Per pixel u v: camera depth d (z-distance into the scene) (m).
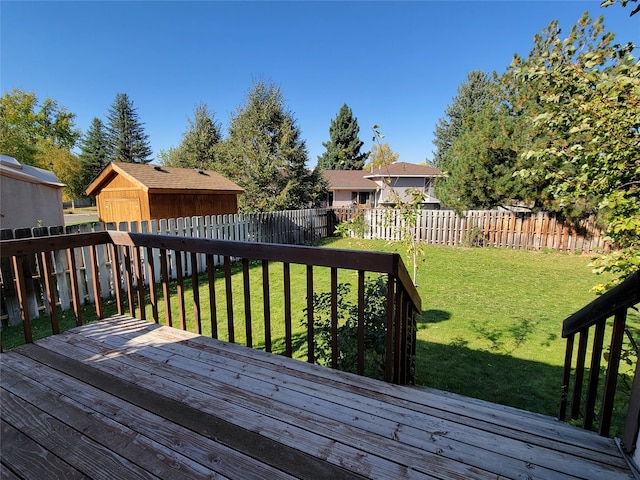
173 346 2.52
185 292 5.79
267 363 2.24
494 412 1.71
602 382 2.99
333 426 1.58
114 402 1.79
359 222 12.09
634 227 2.03
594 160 2.43
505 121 8.61
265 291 2.37
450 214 10.73
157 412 1.70
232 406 1.75
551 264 8.13
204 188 11.12
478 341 3.87
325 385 1.96
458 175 9.88
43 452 1.43
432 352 3.61
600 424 1.53
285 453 1.41
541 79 2.65
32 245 2.58
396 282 2.01
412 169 19.33
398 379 2.12
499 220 10.25
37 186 8.94
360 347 2.10
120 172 10.23
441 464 1.34
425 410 1.72
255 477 1.28
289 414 1.68
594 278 6.79
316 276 6.72
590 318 1.57
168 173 11.80
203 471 1.31
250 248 2.37
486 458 1.38
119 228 5.78
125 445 1.46
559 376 3.12
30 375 2.09
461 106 28.25
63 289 4.69
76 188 29.34
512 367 3.29
